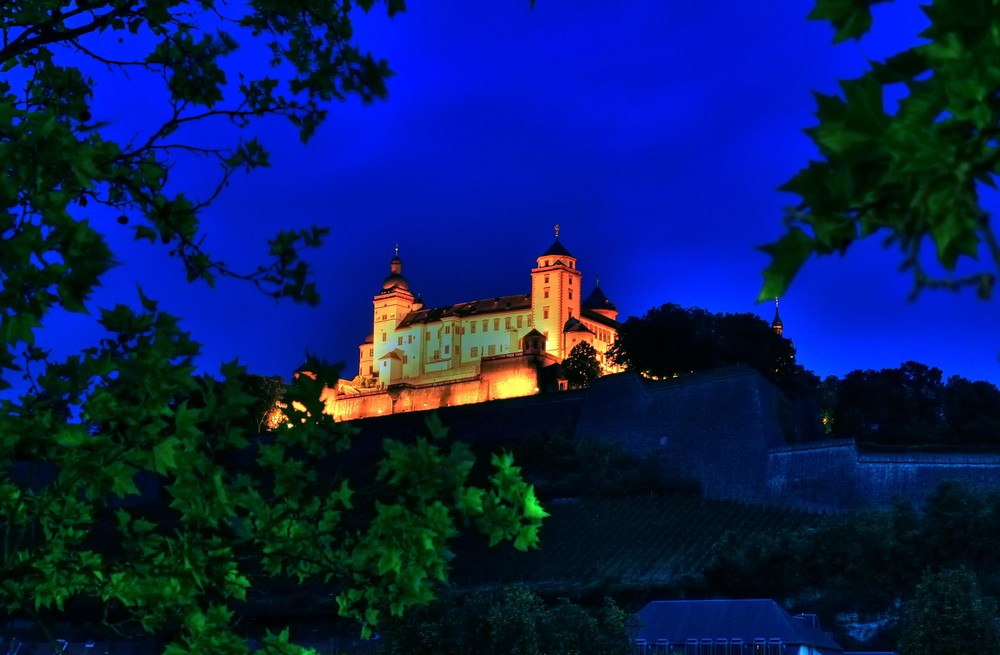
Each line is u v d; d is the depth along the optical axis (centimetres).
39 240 671
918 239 343
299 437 916
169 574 862
